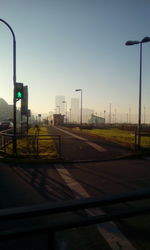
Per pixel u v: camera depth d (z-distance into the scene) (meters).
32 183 7.74
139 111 15.48
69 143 19.88
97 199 1.52
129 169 10.18
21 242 3.89
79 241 3.95
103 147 17.25
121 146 17.92
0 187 7.21
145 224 4.59
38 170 9.92
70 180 8.19
